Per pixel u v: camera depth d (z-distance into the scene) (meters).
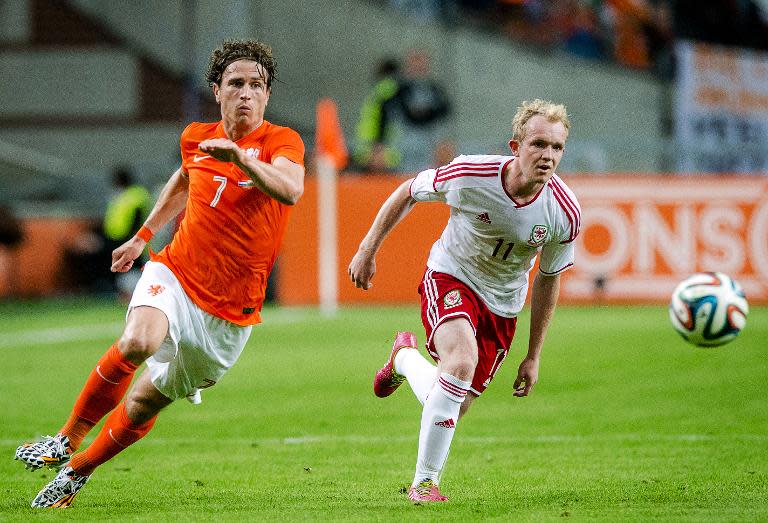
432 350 19.41
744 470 21.44
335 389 33.91
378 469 22.09
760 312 56.38
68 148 80.25
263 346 44.72
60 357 42.59
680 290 28.66
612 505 17.89
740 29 79.00
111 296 74.56
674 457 23.17
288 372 37.50
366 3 78.62
